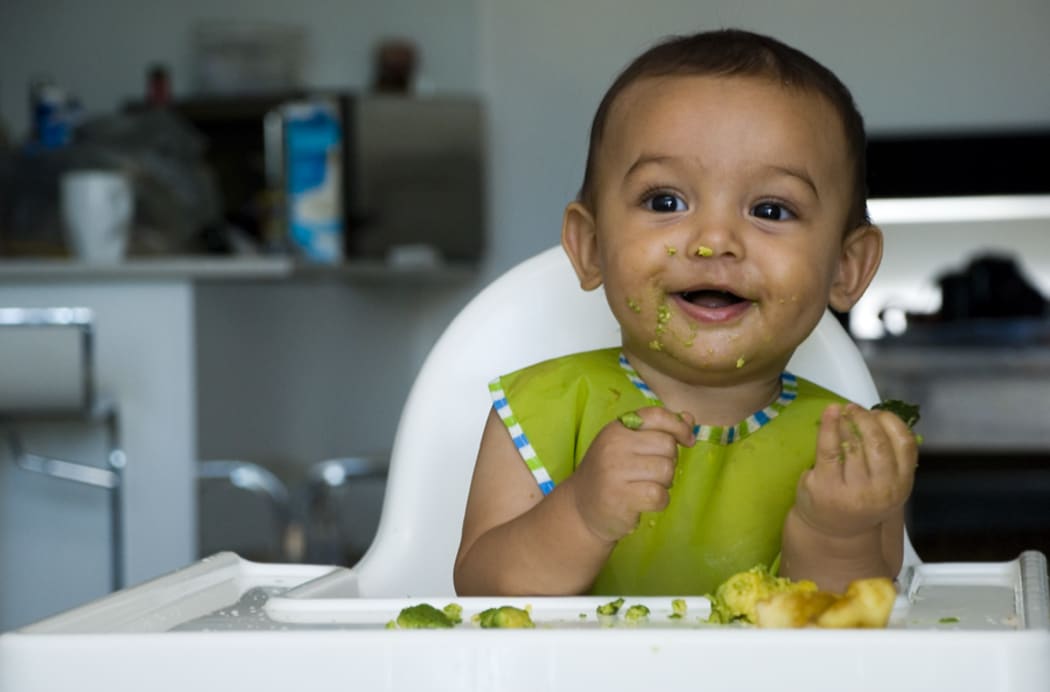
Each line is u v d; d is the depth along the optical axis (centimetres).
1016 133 440
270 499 330
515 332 104
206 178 314
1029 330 418
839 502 65
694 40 83
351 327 398
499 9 459
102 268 256
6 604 271
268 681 49
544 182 460
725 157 77
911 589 72
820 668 47
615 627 56
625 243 79
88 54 466
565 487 74
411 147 415
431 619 57
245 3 461
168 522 264
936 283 441
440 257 419
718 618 58
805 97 79
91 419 263
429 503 101
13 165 284
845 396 102
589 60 458
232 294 298
